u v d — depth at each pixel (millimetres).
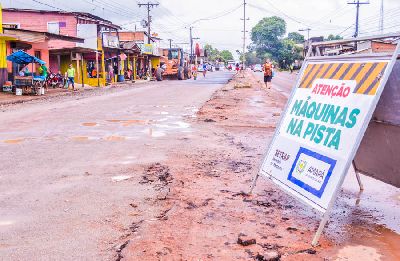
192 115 13164
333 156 3760
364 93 3709
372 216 4332
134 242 3551
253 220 4121
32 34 25781
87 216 4195
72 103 18047
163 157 7008
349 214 4383
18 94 22578
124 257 3271
